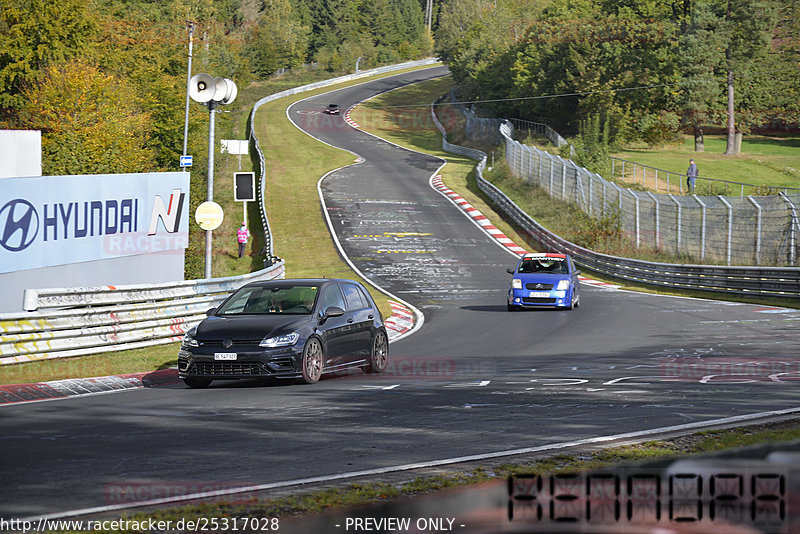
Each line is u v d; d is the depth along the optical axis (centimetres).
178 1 17338
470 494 365
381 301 4625
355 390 1830
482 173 11100
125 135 8356
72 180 3191
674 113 12712
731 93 12494
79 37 10875
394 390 1820
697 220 6144
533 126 14050
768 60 12825
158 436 1271
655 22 12962
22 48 10312
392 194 9862
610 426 1334
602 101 12625
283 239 7750
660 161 11419
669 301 4600
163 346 2725
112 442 1221
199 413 1515
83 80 8481
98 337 2495
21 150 3934
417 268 6431
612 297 4891
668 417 1417
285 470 1017
